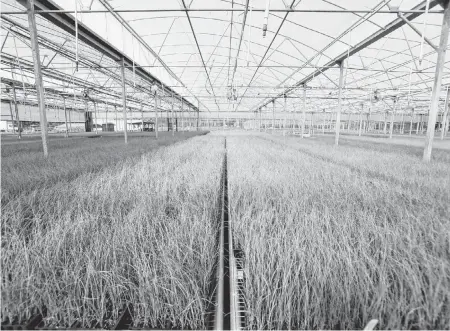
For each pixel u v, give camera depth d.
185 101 33.12
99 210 3.08
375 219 2.81
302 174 5.02
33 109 34.72
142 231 2.38
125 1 8.00
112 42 9.98
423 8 7.05
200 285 1.90
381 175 5.36
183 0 6.21
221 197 4.48
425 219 2.62
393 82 18.50
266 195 3.85
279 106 42.38
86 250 2.00
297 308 1.60
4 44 10.68
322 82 20.75
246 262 2.08
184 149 10.01
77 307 1.58
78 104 33.00
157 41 11.74
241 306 1.81
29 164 5.76
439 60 7.07
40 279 1.72
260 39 11.39
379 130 43.19
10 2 7.58
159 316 1.65
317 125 48.78
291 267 1.87
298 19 9.03
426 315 1.39
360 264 1.80
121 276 1.74
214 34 11.16
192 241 2.23
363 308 1.45
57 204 3.13
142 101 28.19
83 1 7.51
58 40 10.59
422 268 1.67
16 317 1.61
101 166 5.98
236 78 22.08
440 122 39.12
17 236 2.17
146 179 4.51
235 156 8.29
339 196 3.63
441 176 4.96
